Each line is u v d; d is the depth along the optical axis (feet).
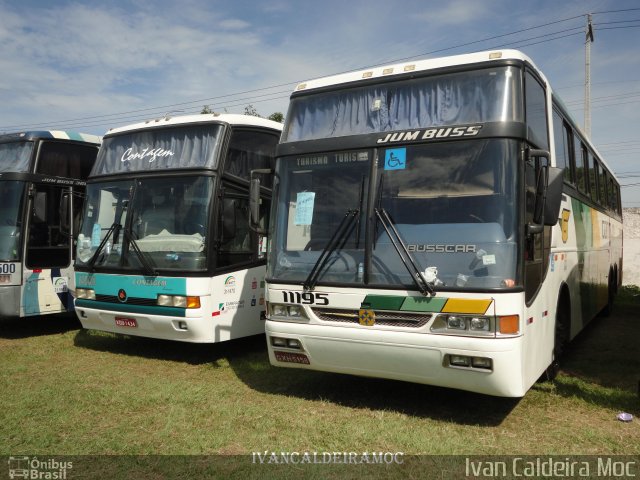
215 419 19.58
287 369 26.61
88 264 29.12
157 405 21.18
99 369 26.84
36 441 17.54
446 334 17.52
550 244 21.72
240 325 28.09
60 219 33.94
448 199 18.33
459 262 17.67
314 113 21.58
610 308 44.68
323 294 19.57
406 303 18.11
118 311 27.84
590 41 84.02
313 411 20.47
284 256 20.77
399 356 18.33
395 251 18.62
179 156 28.27
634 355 30.09
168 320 26.27
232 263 27.76
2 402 21.39
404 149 19.27
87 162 37.24
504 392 17.22
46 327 38.11
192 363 28.17
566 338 25.18
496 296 16.99
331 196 20.18
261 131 30.86
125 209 28.86
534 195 19.08
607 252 40.98
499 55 19.11
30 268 33.32
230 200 27.66
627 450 16.81
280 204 21.29
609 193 43.11
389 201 19.12
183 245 26.68
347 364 19.61
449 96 19.38
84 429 18.66
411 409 20.70
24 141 34.40
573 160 28.19
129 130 30.40
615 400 21.48
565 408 20.71
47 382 24.36
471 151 18.34
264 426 18.86
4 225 33.24
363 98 20.77
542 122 21.47
